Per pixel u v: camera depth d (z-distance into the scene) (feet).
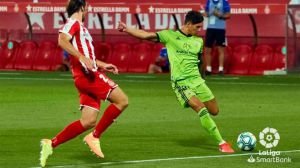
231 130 106.11
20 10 209.87
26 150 90.38
